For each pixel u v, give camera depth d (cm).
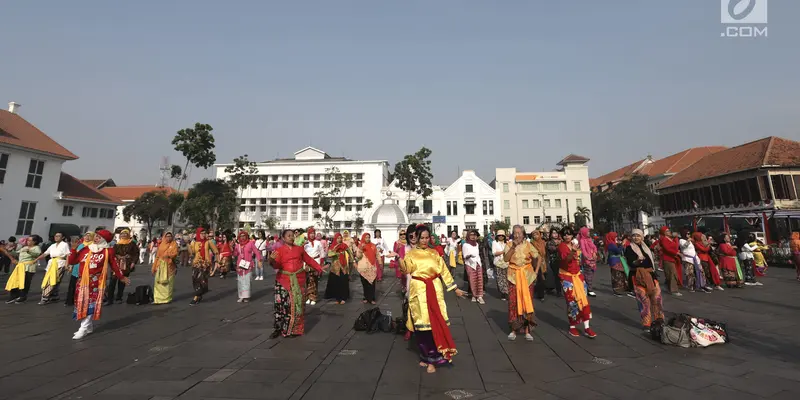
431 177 5484
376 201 6975
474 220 6231
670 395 392
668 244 1062
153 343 584
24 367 470
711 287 1162
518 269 621
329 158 7944
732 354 529
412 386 414
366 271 968
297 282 636
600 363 495
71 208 3547
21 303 965
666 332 577
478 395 393
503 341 606
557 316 804
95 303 632
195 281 966
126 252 976
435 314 467
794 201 3144
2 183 2970
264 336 628
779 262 1838
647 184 5656
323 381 426
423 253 503
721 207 3712
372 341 596
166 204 4669
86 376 439
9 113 3312
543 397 388
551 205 6359
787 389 404
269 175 7275
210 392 393
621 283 1080
